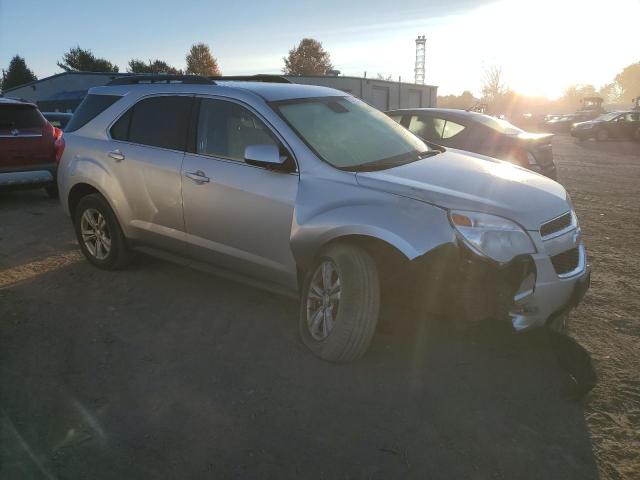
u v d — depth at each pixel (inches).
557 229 136.6
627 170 587.2
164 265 216.1
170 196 176.4
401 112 359.9
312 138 155.3
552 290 131.0
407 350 148.6
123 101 197.2
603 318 171.6
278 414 119.4
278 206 150.3
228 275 169.5
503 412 121.2
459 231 124.3
